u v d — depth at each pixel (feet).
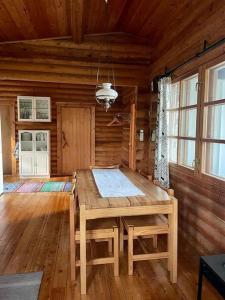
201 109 8.36
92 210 6.52
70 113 21.43
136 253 8.64
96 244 9.35
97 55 13.15
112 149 22.34
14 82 20.25
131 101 15.79
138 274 7.48
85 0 9.31
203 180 8.27
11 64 12.53
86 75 13.12
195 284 7.02
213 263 5.38
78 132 21.68
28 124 20.94
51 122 21.13
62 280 7.17
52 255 8.53
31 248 9.00
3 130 21.24
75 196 7.95
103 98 8.46
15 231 10.40
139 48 13.48
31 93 20.53
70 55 12.93
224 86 8.09
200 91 8.40
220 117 8.11
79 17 9.42
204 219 8.26
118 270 7.36
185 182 9.61
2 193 15.85
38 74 12.77
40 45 12.67
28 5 9.15
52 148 21.40
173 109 10.65
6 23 10.39
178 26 10.05
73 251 7.11
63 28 11.64
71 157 21.79
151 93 13.25
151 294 6.59
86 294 6.58
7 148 21.48
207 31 7.88
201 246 8.46
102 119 21.86
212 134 8.20
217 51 7.34
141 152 13.97
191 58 8.75
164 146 10.85
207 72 8.03
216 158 8.35
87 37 12.99
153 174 12.91
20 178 20.31
